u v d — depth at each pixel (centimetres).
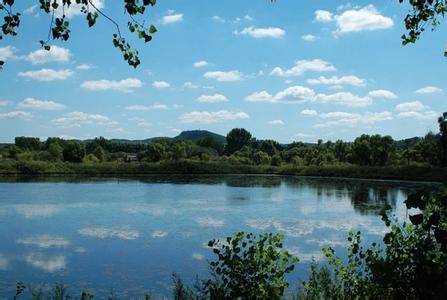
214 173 7544
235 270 480
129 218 2286
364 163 6825
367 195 3666
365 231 1875
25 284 1116
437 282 421
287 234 1817
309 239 1695
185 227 2011
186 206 2828
